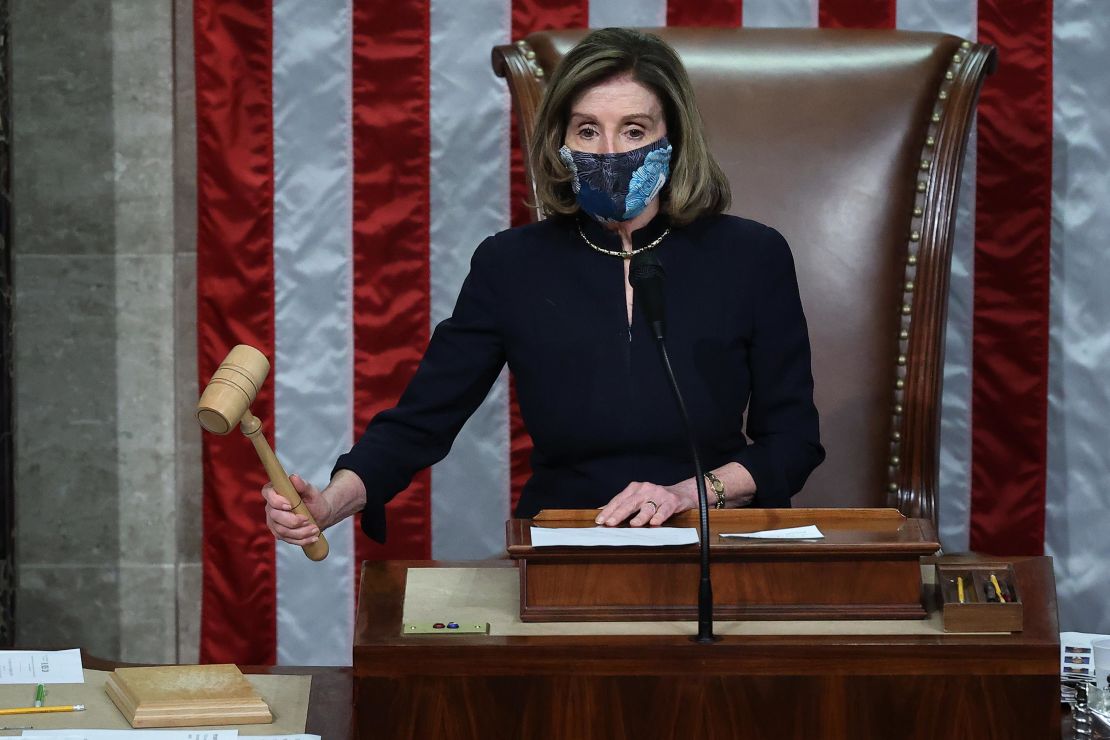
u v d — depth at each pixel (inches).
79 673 257.9
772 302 333.7
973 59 424.8
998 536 471.2
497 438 471.5
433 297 466.9
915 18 461.7
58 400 485.1
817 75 421.4
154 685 238.8
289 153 461.7
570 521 261.0
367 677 217.2
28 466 486.3
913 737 217.9
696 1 461.7
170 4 473.7
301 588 472.4
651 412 319.9
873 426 413.4
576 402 323.0
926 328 415.2
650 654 217.3
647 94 315.6
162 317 482.9
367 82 461.7
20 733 223.6
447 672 217.5
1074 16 458.9
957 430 470.9
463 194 465.1
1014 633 224.1
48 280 480.7
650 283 271.7
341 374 467.2
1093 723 230.4
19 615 489.4
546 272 330.3
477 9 461.7
